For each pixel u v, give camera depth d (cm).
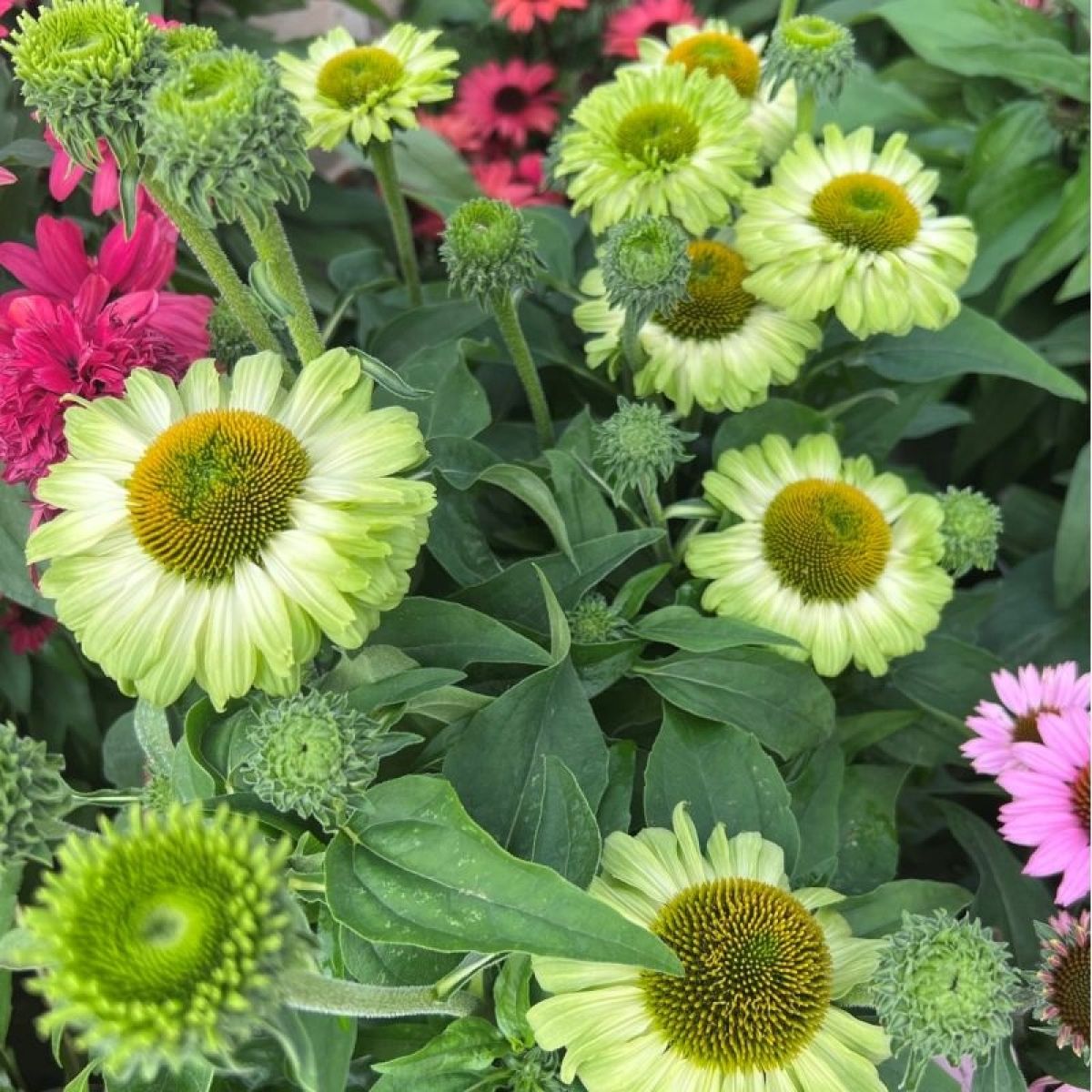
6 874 27
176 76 25
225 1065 24
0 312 35
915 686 41
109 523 28
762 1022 27
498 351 43
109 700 48
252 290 31
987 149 55
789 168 41
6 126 43
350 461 29
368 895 25
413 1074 27
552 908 24
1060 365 57
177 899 20
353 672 30
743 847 29
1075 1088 30
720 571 37
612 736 37
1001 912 39
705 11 71
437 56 44
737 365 40
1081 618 50
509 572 35
